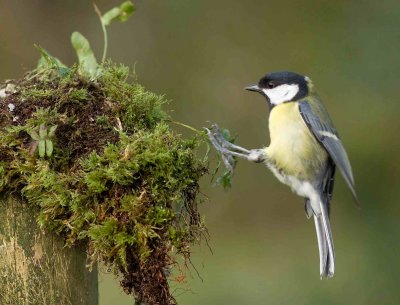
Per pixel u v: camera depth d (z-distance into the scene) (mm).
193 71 16812
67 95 5371
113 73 5625
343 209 15141
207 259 13297
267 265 14039
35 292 5277
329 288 13164
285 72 7848
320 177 7613
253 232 15266
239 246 14891
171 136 5414
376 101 15648
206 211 15344
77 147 5320
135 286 5375
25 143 5262
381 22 15938
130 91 5551
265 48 16875
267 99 7922
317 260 14281
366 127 15562
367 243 14453
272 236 15234
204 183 12789
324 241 7500
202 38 17016
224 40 16984
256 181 15758
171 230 5293
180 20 17047
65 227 5312
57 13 17141
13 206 5262
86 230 5273
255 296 12844
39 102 5367
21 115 5332
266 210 15586
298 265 14070
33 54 16875
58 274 5328
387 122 15516
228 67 16812
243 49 16922
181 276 5441
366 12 16172
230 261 14141
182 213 5457
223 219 15383
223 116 16484
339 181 15266
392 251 14258
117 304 10523
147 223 5223
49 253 5309
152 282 5320
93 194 5227
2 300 5234
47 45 16984
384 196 15180
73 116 5363
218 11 17094
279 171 7625
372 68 15766
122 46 16984
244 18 17078
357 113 15648
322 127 7566
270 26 16953
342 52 16188
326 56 16297
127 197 5215
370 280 13406
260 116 16406
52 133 5191
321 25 16594
